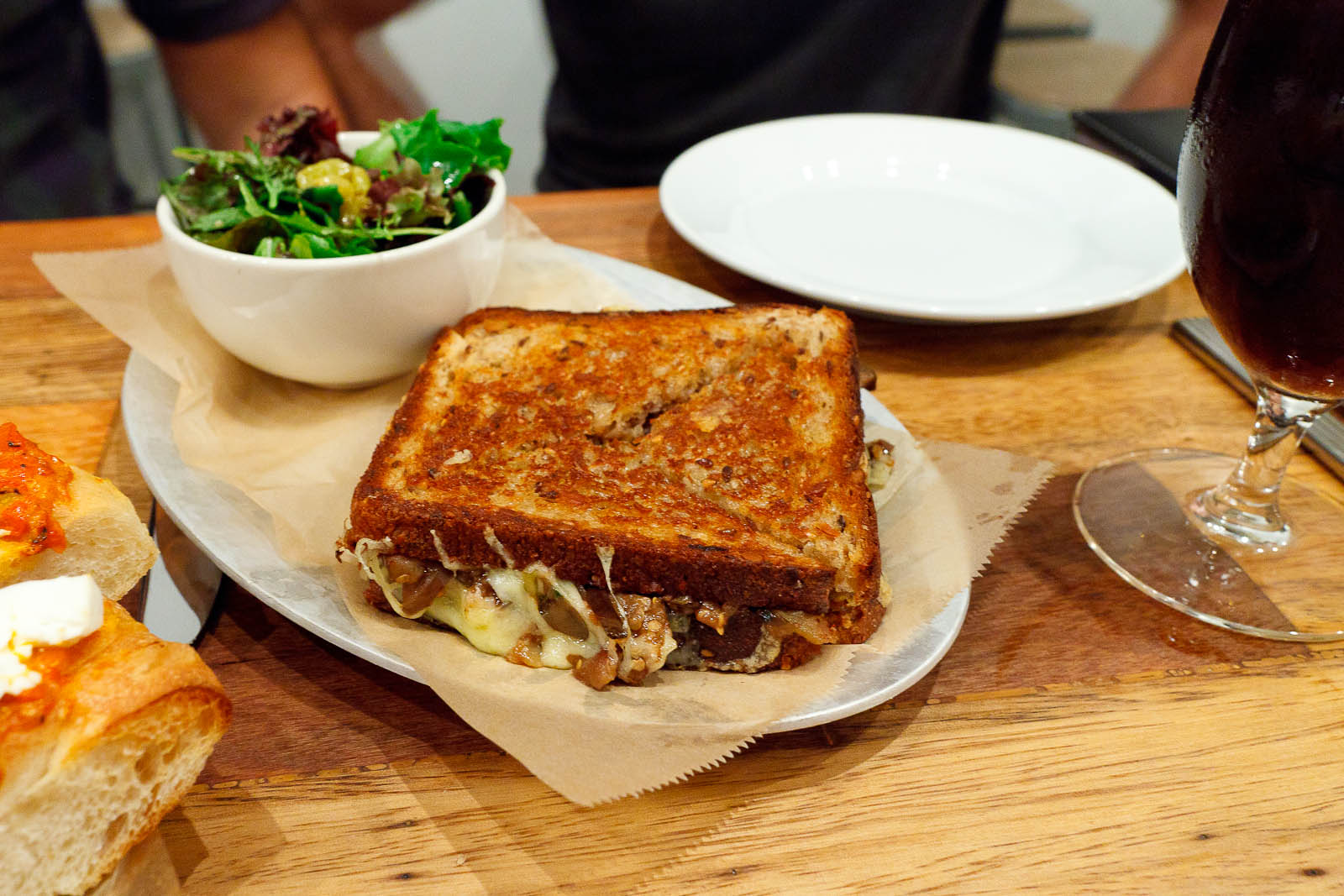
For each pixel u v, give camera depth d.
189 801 0.30
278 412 0.41
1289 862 0.30
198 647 0.34
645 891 0.29
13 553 0.30
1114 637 0.36
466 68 1.07
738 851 0.30
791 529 0.34
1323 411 0.37
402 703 0.33
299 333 0.39
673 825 0.31
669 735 0.30
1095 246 0.52
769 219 0.53
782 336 0.41
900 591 0.35
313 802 0.31
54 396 0.43
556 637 0.32
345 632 0.32
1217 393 0.47
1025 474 0.39
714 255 0.47
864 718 0.33
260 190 0.41
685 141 0.82
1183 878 0.30
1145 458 0.43
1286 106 0.30
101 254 0.42
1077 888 0.30
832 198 0.55
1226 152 0.32
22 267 0.50
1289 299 0.33
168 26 0.78
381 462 0.36
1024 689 0.34
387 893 0.29
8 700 0.27
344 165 0.42
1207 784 0.32
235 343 0.40
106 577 0.33
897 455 0.39
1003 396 0.45
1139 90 0.88
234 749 0.32
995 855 0.30
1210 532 0.39
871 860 0.30
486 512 0.33
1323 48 0.29
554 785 0.29
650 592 0.33
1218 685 0.35
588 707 0.31
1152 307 0.52
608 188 0.84
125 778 0.28
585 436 0.37
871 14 0.79
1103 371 0.47
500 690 0.31
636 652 0.32
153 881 0.28
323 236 0.40
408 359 0.42
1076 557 0.39
